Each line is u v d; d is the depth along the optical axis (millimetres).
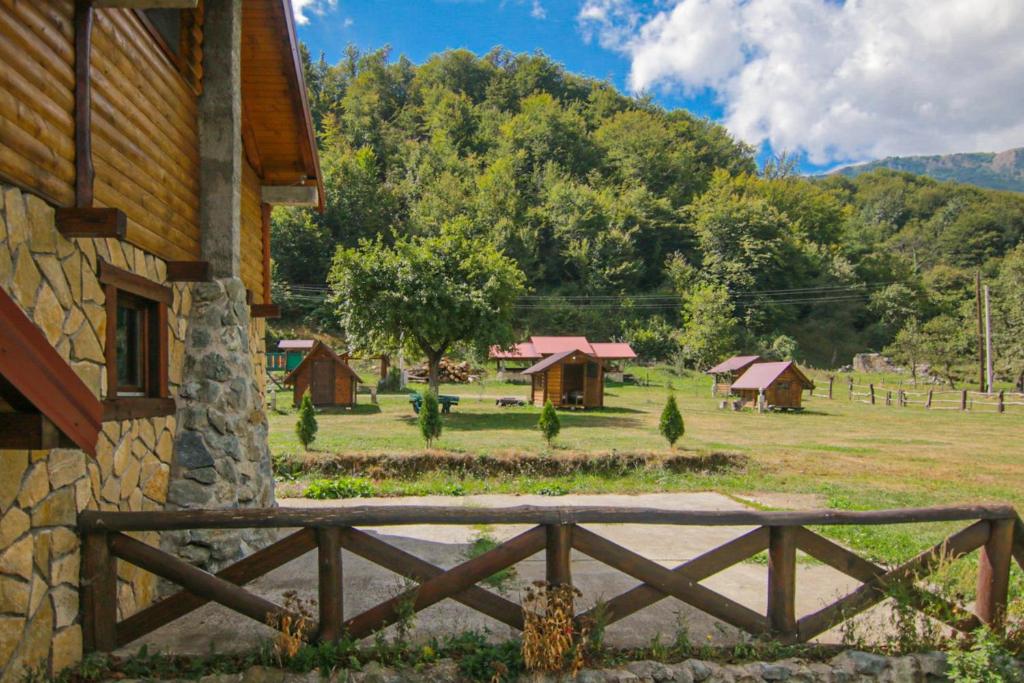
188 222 5582
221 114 5844
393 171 87438
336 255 24344
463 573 3900
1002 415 28812
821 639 4457
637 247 77438
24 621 3248
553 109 96812
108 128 4098
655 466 12992
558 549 3934
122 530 3773
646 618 4766
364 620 3904
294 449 13359
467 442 15422
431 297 23328
